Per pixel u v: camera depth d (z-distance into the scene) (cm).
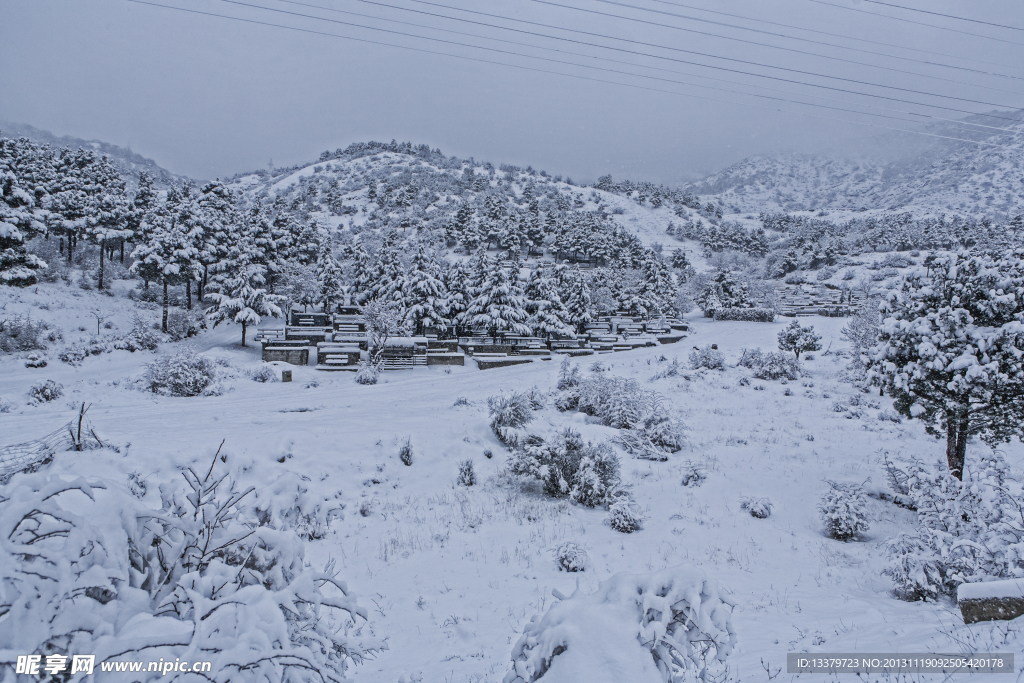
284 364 3781
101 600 359
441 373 4041
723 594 414
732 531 1485
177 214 5725
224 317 4816
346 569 1205
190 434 1841
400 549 1312
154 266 5284
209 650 324
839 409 2786
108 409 2464
